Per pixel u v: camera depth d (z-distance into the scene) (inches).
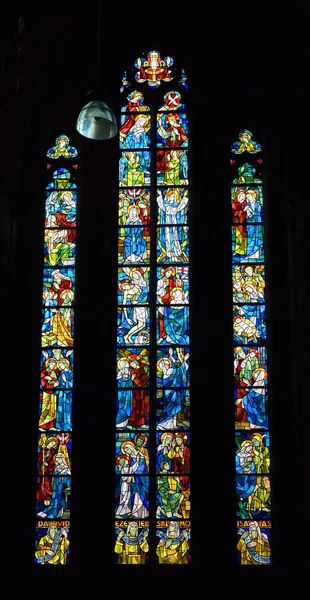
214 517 692.1
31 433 725.9
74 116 797.2
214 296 740.7
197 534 690.8
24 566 692.7
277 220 761.0
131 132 802.2
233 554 685.3
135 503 708.7
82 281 751.1
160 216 778.2
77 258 759.7
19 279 754.8
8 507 698.8
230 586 673.6
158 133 800.3
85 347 735.7
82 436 716.0
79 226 765.3
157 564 690.2
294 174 757.3
